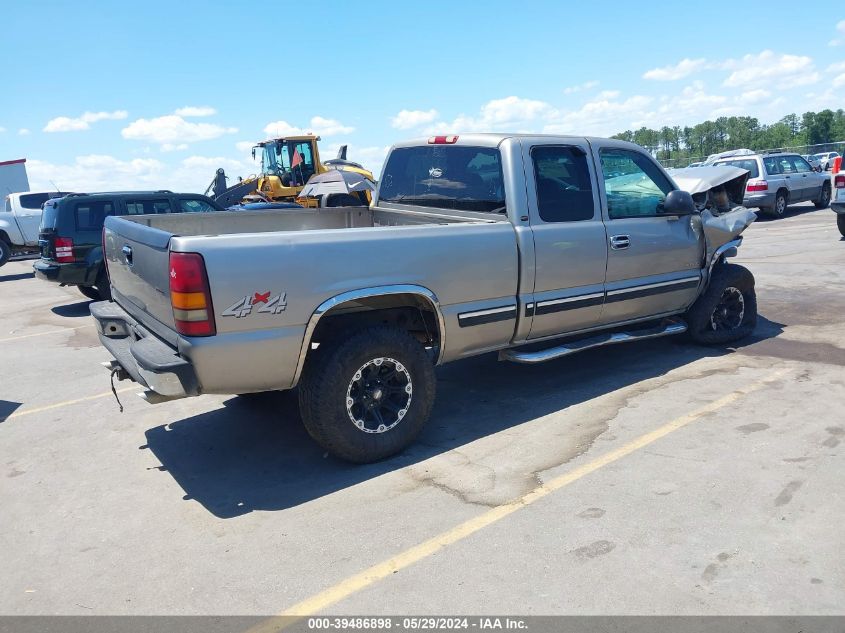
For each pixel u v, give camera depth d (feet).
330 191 51.31
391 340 13.69
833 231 47.32
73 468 14.70
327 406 13.15
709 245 20.13
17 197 55.21
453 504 12.14
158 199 35.06
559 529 11.08
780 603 9.05
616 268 17.63
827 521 10.89
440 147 17.98
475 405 17.17
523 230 15.66
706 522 11.04
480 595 9.52
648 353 20.85
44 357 24.93
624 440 14.38
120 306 16.30
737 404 16.03
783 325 23.20
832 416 14.98
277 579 10.19
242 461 14.64
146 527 11.96
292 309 12.64
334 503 12.44
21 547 11.51
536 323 16.33
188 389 12.09
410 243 13.93
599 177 17.47
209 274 11.82
